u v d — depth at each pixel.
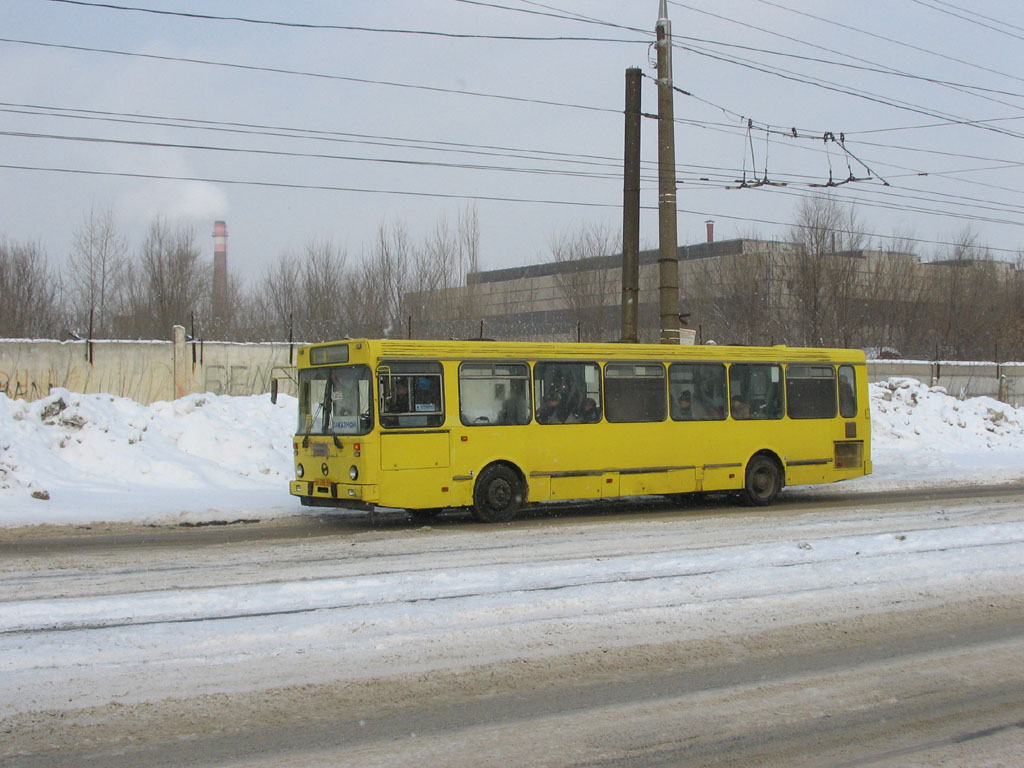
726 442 17.59
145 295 42.94
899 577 10.29
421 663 7.27
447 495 14.79
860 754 5.61
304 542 12.91
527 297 52.19
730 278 48.19
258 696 6.53
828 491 20.88
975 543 12.31
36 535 13.66
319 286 42.34
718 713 6.28
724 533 13.60
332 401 15.02
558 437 15.84
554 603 9.01
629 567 10.72
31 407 19.02
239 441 20.80
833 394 19.08
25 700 6.38
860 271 50.41
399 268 41.69
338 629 8.08
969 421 31.75
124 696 6.48
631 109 20.06
